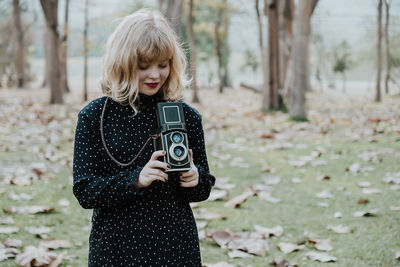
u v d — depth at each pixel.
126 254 1.53
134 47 1.49
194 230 1.67
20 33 22.19
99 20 11.91
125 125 1.59
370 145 6.15
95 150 1.57
